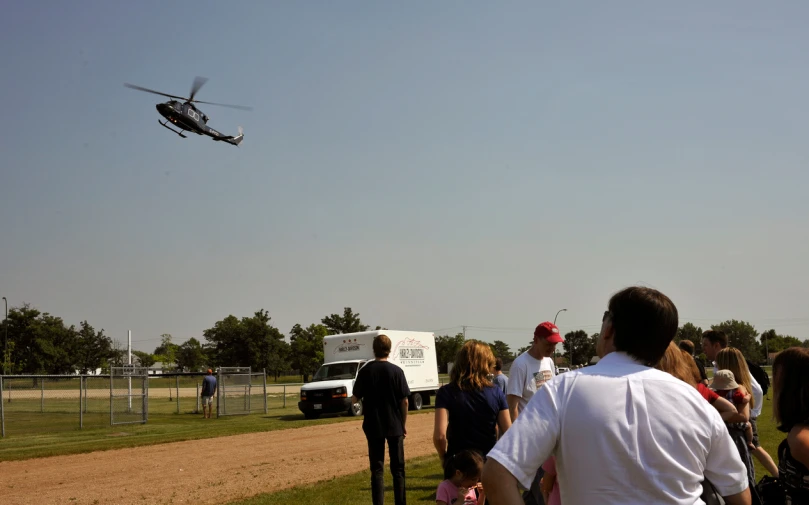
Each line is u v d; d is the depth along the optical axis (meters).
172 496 10.63
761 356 97.00
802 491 4.01
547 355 6.71
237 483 11.75
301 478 12.12
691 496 2.48
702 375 7.47
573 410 2.49
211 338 79.12
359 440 18.73
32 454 15.82
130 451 16.61
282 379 94.12
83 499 10.54
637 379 2.55
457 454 5.43
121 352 82.94
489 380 6.04
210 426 23.75
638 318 2.67
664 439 2.46
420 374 32.28
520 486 2.50
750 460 6.32
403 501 8.08
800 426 3.97
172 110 23.45
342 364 29.23
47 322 71.75
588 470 2.45
